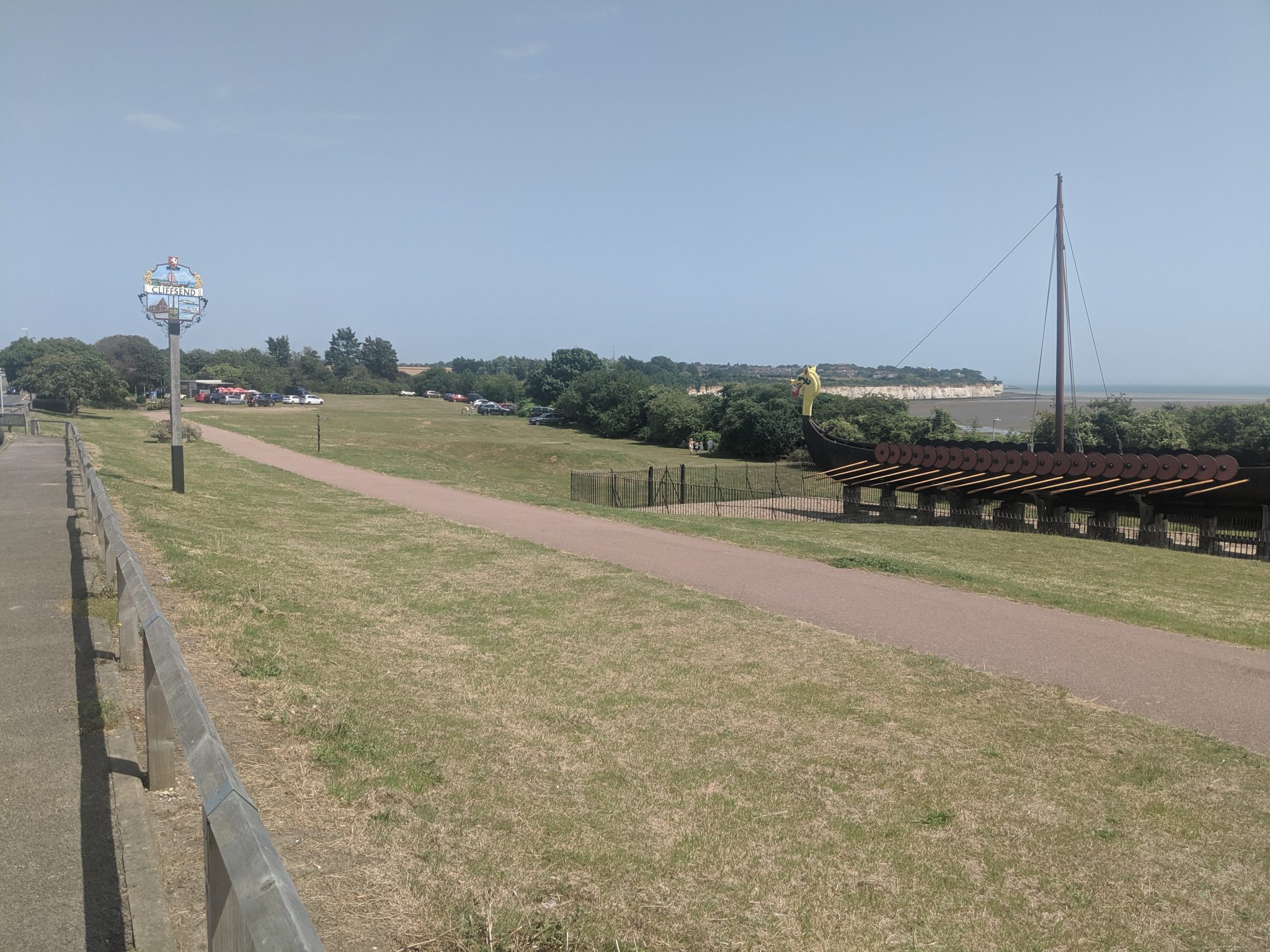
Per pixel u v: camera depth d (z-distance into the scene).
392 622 10.72
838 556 17.92
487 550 16.64
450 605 11.98
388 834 5.05
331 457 40.25
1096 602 14.84
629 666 9.54
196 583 10.85
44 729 5.90
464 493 27.34
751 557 17.73
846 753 7.37
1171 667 10.72
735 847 5.55
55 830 4.57
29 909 3.87
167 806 4.89
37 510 15.84
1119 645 11.69
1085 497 27.28
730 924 4.61
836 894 5.07
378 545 16.70
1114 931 4.91
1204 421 53.16
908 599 14.07
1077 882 5.43
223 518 18.16
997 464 29.22
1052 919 4.98
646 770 6.72
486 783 6.10
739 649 10.50
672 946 4.31
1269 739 8.28
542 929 4.24
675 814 5.96
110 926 3.77
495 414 101.00
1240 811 6.60
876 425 60.91
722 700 8.56
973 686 9.45
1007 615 13.23
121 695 6.35
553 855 5.12
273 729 6.44
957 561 20.31
